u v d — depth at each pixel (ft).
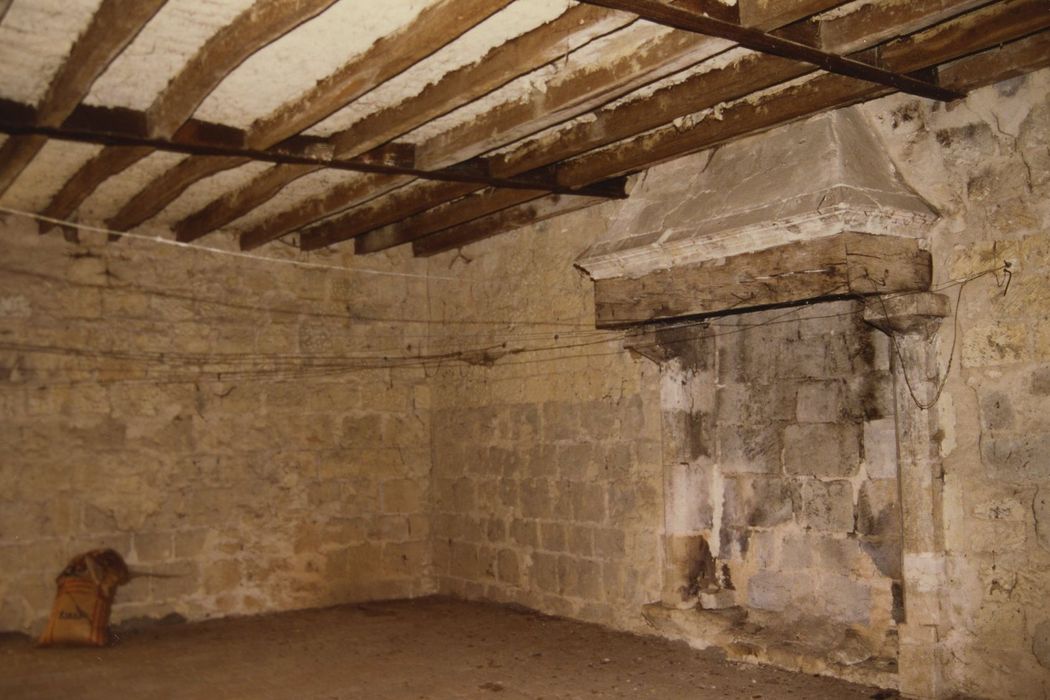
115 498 20.85
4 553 19.72
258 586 22.27
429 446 24.48
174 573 21.35
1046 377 12.98
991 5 11.66
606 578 19.43
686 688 15.23
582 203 19.34
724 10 10.73
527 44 11.80
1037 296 13.09
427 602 23.18
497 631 19.60
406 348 24.40
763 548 17.26
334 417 23.48
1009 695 13.16
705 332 18.37
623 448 19.13
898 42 12.51
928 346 14.14
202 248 22.11
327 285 23.61
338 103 12.91
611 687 15.43
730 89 13.05
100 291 20.97
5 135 15.14
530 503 21.36
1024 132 13.26
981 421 13.64
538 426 21.21
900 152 14.58
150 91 13.51
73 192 17.39
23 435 20.03
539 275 21.36
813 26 11.64
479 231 22.03
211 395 22.02
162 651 18.75
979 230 13.73
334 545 23.26
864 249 13.44
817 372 16.56
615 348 19.43
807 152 14.30
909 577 14.11
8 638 19.62
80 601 19.24
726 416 18.10
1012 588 13.21
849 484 15.97
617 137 14.80
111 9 10.73
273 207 20.47
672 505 17.90
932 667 13.78
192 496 21.67
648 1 10.07
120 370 21.06
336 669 17.08
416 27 11.19
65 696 15.65
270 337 22.81
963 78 13.42
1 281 19.99
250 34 11.03
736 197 14.96
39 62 12.39
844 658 15.30
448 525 23.94
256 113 14.32
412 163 16.10
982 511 13.57
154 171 17.43
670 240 15.46
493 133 14.51
